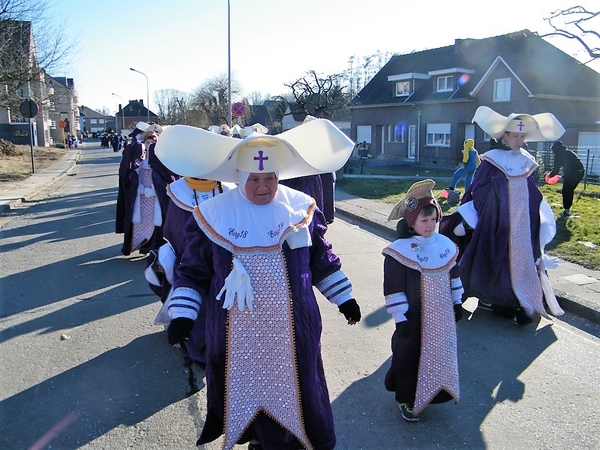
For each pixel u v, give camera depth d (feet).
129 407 12.60
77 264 25.34
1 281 22.63
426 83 116.78
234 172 8.93
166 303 15.25
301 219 8.95
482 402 12.79
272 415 8.67
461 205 18.08
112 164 106.42
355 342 16.15
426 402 11.62
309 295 8.89
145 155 25.30
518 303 17.11
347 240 31.01
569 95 93.40
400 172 86.74
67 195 53.93
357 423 11.92
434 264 11.54
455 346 11.86
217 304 8.71
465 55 114.52
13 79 79.66
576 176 35.68
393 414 12.28
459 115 104.58
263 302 8.58
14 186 60.03
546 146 85.61
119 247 28.91
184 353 15.40
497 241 17.15
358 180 64.03
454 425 11.85
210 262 8.92
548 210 17.67
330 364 14.70
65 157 123.75
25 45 80.48
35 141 163.43
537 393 13.17
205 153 8.59
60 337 16.65
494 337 16.55
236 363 8.62
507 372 14.28
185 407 12.60
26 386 13.61
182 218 13.48
